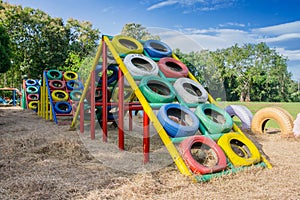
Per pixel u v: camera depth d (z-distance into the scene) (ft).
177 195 11.53
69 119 39.55
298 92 195.42
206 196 11.45
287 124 25.08
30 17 108.99
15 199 11.12
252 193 11.78
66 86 40.68
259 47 163.63
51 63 110.11
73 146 20.04
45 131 28.02
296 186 12.62
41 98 43.93
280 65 173.58
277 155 18.71
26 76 110.32
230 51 159.02
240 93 164.66
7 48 50.21
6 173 14.20
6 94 108.68
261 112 27.07
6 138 23.84
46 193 11.66
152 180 12.98
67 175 14.14
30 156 17.76
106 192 11.75
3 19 103.55
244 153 16.19
